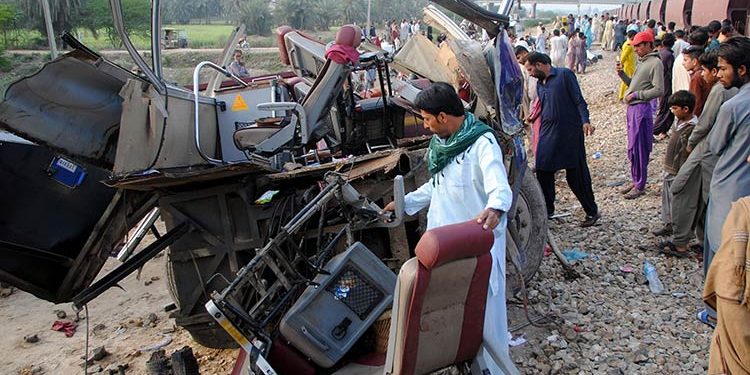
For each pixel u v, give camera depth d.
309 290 3.22
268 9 39.38
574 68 20.55
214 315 2.98
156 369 3.72
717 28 9.72
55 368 4.43
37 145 4.08
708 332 4.06
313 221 3.92
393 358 2.56
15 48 24.41
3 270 3.96
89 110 3.83
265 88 5.07
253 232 3.95
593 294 4.73
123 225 4.02
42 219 4.07
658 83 6.63
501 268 3.17
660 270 5.06
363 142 5.04
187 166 4.09
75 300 3.77
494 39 4.46
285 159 4.43
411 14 47.12
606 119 12.00
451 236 2.40
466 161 3.08
